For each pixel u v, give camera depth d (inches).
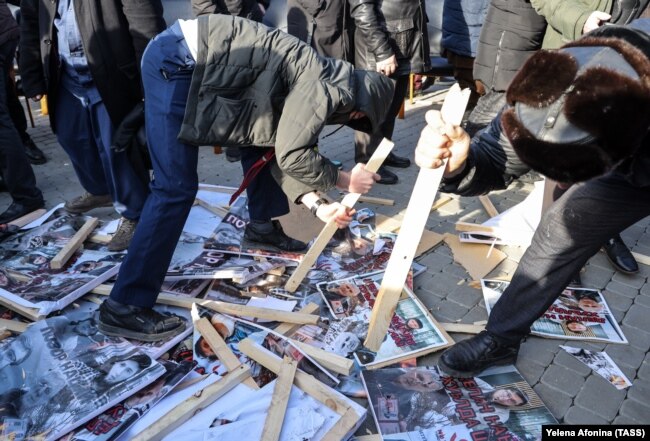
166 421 78.4
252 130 89.9
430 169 59.5
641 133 47.4
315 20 151.3
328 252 126.5
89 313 105.0
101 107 117.1
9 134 139.9
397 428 81.1
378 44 145.3
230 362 89.6
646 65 47.3
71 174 177.9
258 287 113.3
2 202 160.1
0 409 78.8
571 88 47.8
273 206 123.0
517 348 91.0
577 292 114.4
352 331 100.9
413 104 248.7
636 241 135.6
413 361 94.6
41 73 124.6
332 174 91.7
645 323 107.1
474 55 177.0
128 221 125.7
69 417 77.6
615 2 115.7
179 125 90.0
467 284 119.5
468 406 85.2
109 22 109.5
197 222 137.3
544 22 136.3
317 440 76.8
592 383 92.1
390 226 139.7
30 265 116.6
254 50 86.0
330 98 85.2
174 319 97.0
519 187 165.8
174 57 88.7
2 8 143.6
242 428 78.1
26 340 92.2
